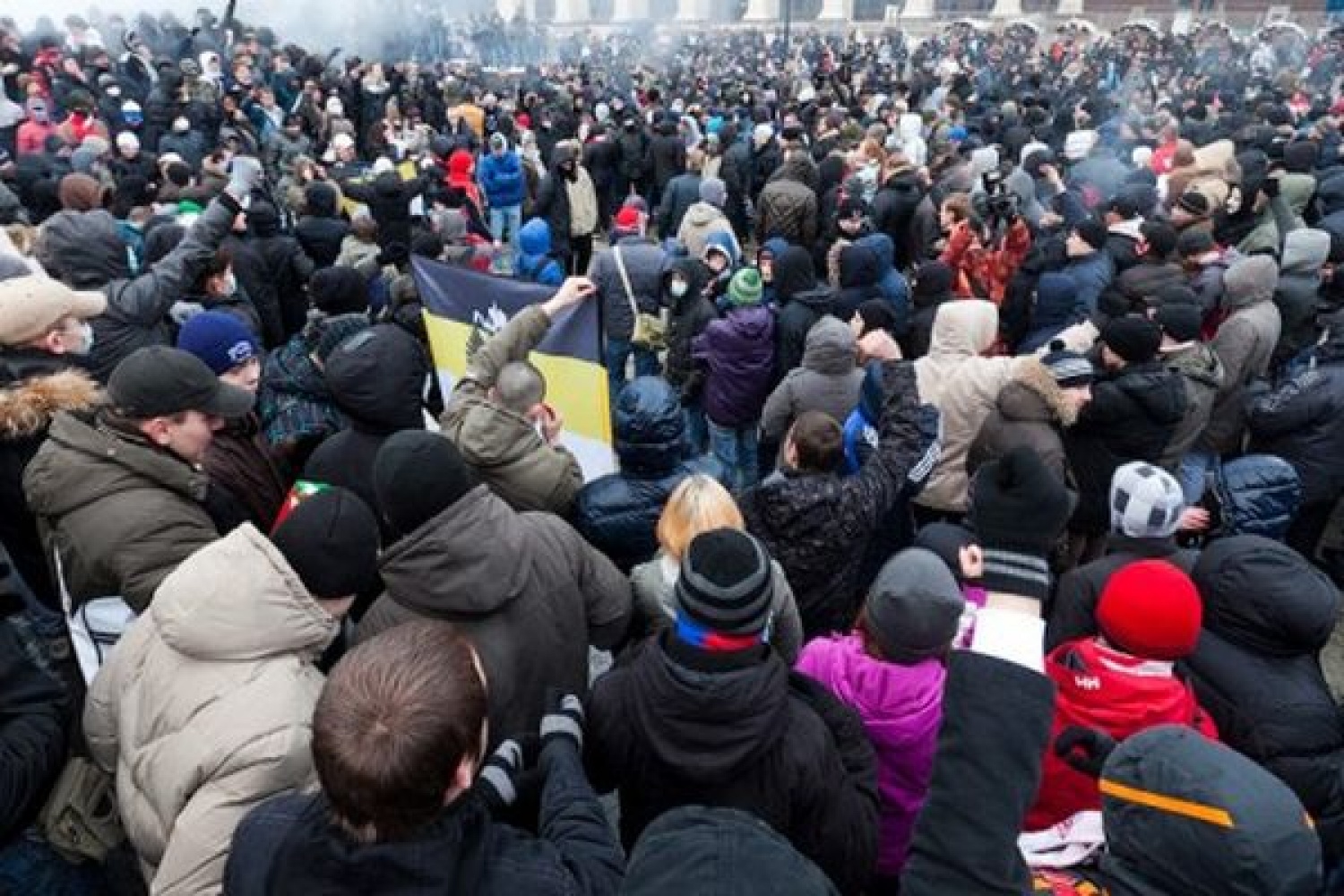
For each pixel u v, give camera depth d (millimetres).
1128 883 1415
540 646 2092
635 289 6254
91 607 2279
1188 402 3689
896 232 7938
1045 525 1814
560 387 3543
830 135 11352
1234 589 2229
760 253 6508
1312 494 4242
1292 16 35531
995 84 19828
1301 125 13328
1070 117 13852
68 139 10141
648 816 1794
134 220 6578
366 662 1272
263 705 1672
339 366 2676
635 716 1740
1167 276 5246
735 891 1113
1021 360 3693
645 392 2861
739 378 5199
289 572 1752
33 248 5234
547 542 2207
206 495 2559
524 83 19422
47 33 16203
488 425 2754
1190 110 13688
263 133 12641
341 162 10609
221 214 3930
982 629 1690
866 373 3299
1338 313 4500
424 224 8211
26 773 1749
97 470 2266
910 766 2148
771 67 28672
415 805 1205
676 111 15281
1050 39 36281
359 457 2727
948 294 5277
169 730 1695
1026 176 7594
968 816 1288
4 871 2029
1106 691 2027
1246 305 4707
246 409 2518
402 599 1966
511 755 1661
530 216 11195
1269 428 4312
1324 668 4281
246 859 1361
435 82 17109
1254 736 2154
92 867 2121
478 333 3834
